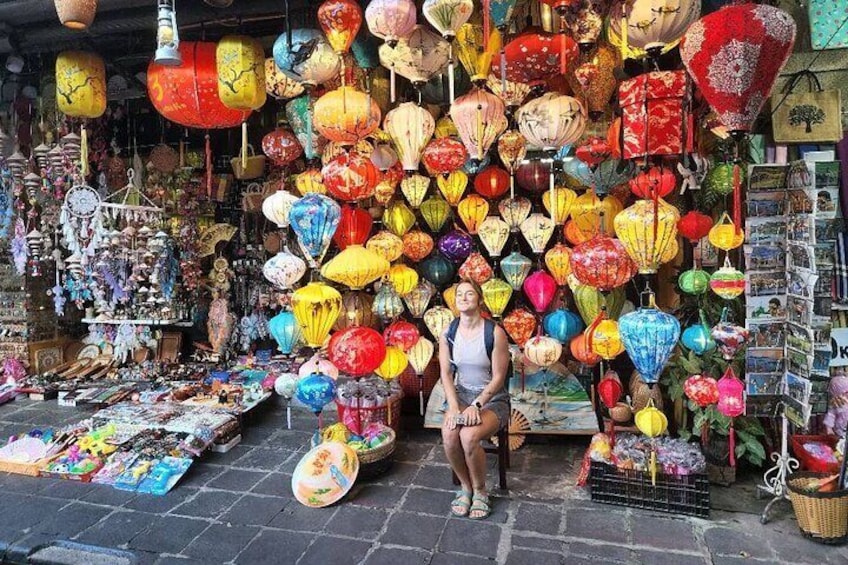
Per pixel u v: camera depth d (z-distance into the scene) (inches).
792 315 136.2
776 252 138.6
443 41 111.9
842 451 137.3
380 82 143.2
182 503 145.8
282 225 153.3
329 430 165.3
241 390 210.5
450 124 154.9
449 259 181.5
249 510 141.6
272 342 256.4
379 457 158.1
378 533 129.8
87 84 135.7
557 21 109.6
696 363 151.9
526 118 116.6
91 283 217.9
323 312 130.1
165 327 259.6
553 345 147.3
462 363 142.4
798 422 132.0
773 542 123.3
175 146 240.5
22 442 173.9
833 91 147.7
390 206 169.9
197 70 122.7
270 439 190.9
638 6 89.9
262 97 125.1
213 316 246.1
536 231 157.6
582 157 139.2
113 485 155.6
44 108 212.7
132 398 213.2
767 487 138.9
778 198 137.9
